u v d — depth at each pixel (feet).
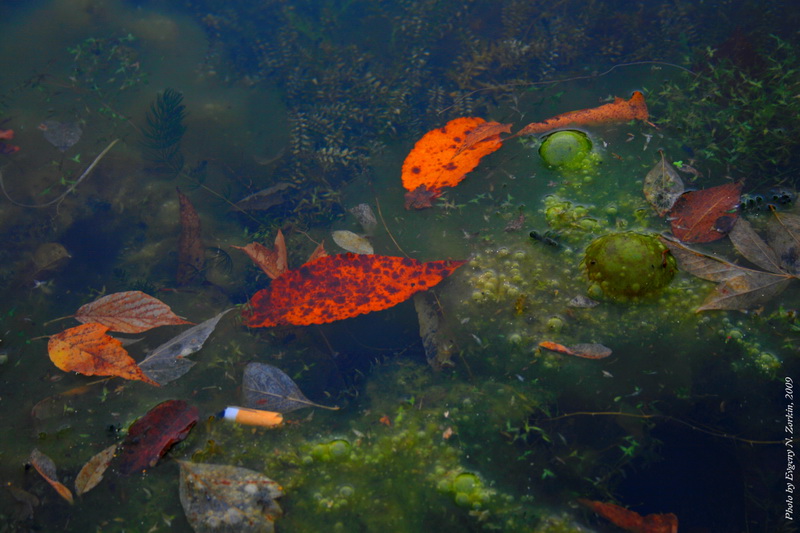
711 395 3.15
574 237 3.38
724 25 3.74
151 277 3.45
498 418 3.17
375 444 3.15
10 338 3.31
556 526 3.04
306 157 3.66
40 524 3.07
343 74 3.83
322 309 3.30
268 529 3.05
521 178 3.50
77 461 3.14
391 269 3.32
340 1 4.04
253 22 4.05
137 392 3.22
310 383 3.24
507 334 3.26
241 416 3.18
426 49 3.87
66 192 3.59
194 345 3.27
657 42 3.75
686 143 3.50
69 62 3.89
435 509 3.07
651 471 3.09
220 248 3.51
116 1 4.10
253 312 3.31
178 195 3.56
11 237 3.52
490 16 3.93
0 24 3.99
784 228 3.26
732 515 3.04
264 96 3.84
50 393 3.22
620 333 3.23
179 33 4.02
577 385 3.19
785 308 3.20
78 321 3.32
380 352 3.28
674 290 3.26
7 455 3.15
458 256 3.38
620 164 3.49
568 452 3.12
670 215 3.36
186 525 3.06
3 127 3.71
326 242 3.46
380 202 3.52
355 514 3.07
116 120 3.75
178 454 3.14
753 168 3.43
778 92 3.49
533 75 3.74
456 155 3.52
